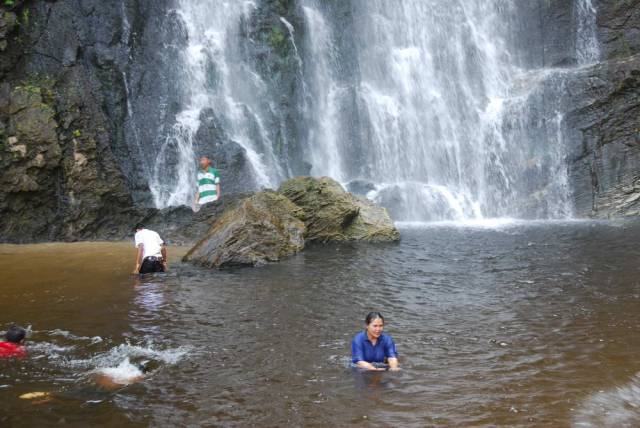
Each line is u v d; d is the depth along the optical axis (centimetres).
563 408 543
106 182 1777
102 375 630
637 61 2256
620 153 2211
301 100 2519
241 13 2441
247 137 2275
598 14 2547
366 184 2281
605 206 2170
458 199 2317
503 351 698
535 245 1477
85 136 1786
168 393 585
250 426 516
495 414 532
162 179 2062
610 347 704
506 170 2380
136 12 2170
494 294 981
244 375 632
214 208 1688
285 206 1543
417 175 2530
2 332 777
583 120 2292
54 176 1700
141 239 1188
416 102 2611
